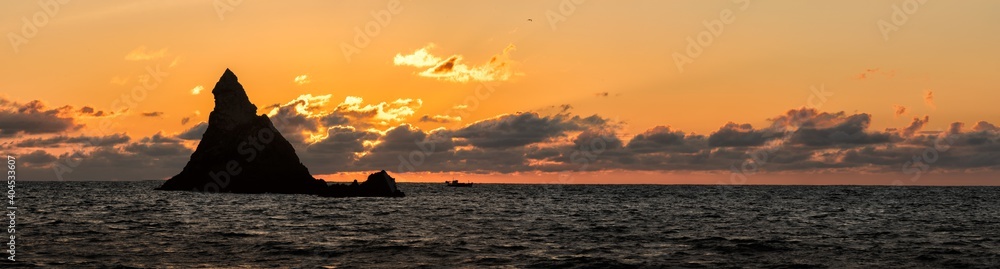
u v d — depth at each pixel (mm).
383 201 121438
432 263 43594
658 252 49312
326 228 65188
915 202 140500
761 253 49219
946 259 46938
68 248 48156
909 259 46906
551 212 95875
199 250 48281
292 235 58531
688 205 122000
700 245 53531
